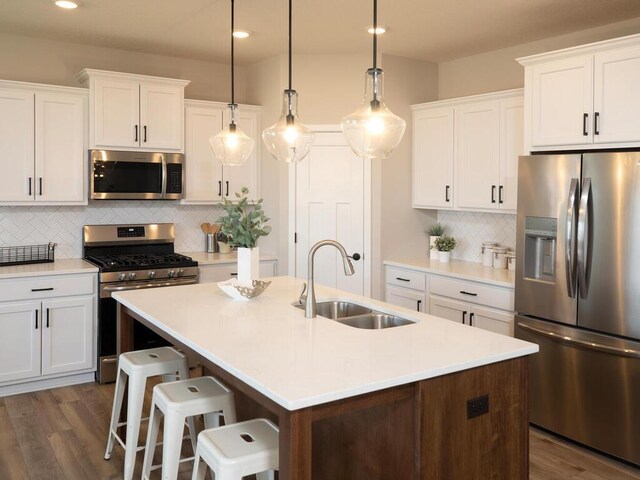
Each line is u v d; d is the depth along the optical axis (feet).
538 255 12.50
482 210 15.14
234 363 7.13
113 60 16.40
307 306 9.50
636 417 10.71
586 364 11.42
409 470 7.20
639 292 10.54
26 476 10.15
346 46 15.78
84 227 16.11
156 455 10.94
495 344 8.04
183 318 9.45
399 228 17.19
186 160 16.70
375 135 7.98
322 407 6.29
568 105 11.83
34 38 15.29
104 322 14.65
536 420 12.42
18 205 14.46
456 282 14.82
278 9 12.67
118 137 15.28
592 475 10.50
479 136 15.11
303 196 17.10
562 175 11.63
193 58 17.43
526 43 15.29
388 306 10.45
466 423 7.39
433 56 16.84
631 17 13.05
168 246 17.44
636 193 10.48
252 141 11.31
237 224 11.42
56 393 14.10
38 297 13.92
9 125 14.11
